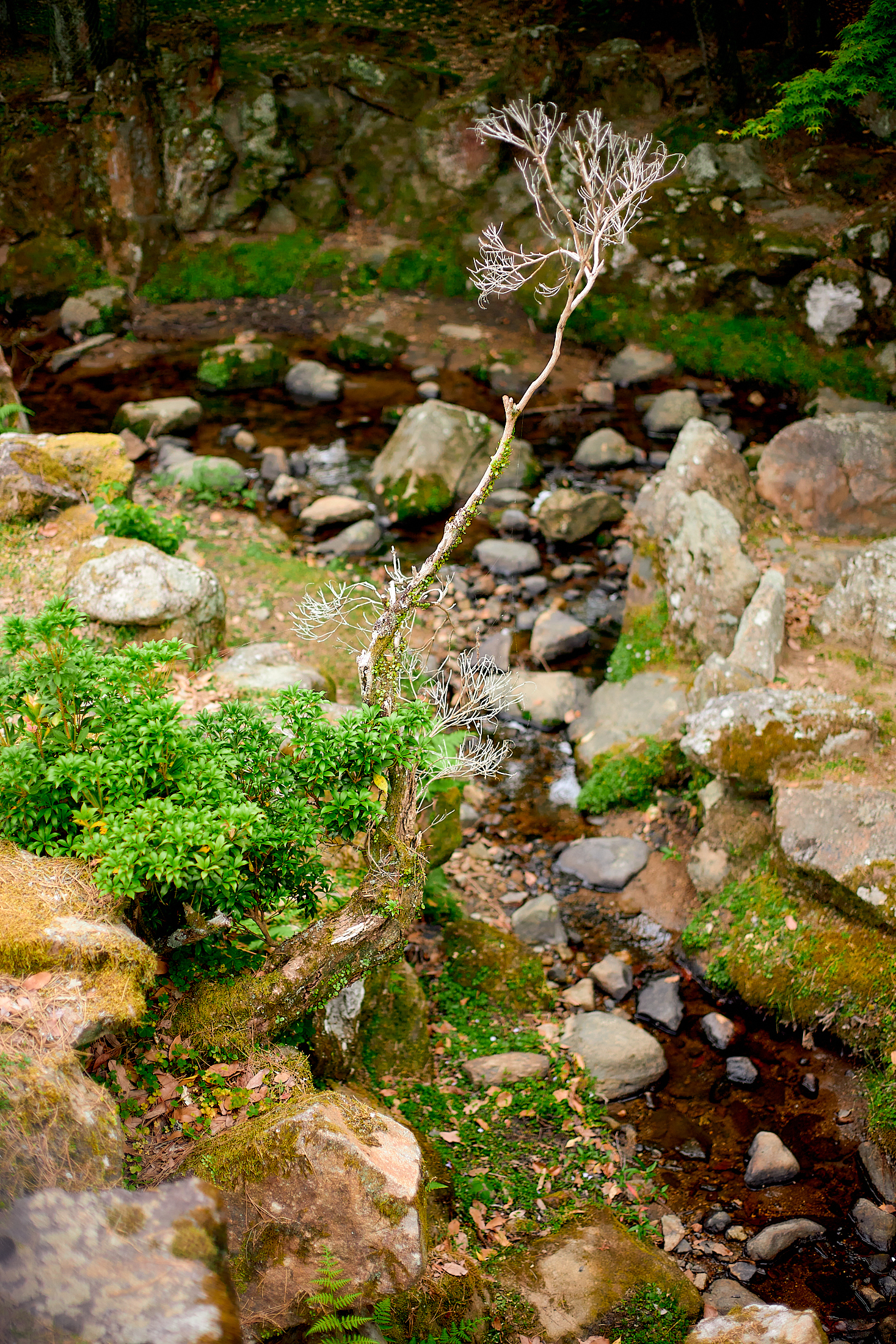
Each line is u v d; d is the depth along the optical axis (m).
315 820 4.28
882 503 9.28
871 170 14.50
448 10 18.64
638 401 13.35
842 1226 5.03
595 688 8.86
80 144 15.15
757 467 10.25
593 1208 4.86
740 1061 5.86
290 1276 3.52
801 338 13.90
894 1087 5.55
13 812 4.01
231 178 16.22
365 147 16.69
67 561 7.84
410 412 11.48
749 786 6.84
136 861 3.68
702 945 6.57
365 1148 3.70
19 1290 2.23
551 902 6.86
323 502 10.68
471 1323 3.97
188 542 9.79
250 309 15.62
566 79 15.71
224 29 17.78
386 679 4.24
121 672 4.24
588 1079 5.66
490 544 10.34
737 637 7.80
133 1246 2.37
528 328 15.10
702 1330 4.20
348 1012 5.10
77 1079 3.27
